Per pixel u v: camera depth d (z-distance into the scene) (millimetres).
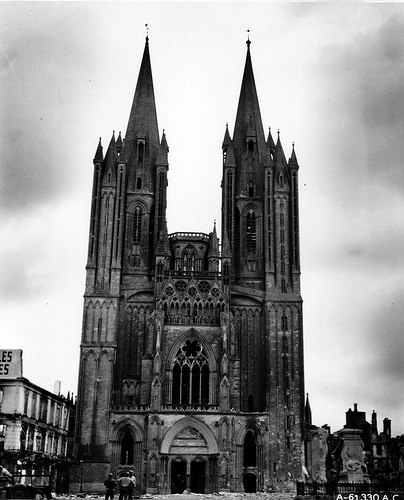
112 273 125312
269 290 125812
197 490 116312
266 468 114938
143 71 145500
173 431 113375
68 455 114375
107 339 121062
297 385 121000
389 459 101438
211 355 119875
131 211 133000
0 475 60000
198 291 122875
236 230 133875
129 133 140250
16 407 83500
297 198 132125
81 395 117625
